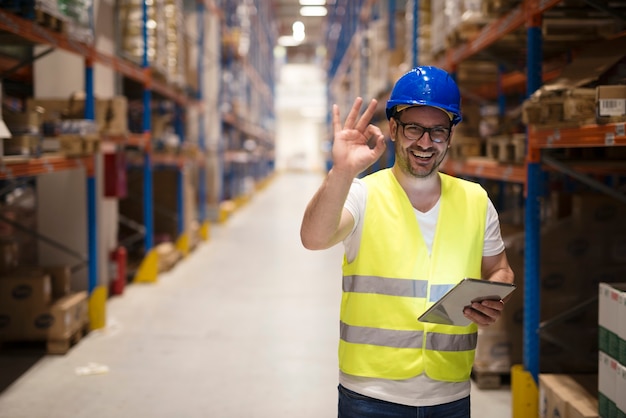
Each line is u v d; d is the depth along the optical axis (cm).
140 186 869
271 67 3219
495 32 423
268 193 2269
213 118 1356
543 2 330
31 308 471
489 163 438
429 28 668
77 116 549
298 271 837
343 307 201
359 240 194
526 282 351
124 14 718
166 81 840
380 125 998
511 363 402
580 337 401
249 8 1859
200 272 823
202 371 443
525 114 341
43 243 603
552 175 592
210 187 1367
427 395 191
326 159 3369
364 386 193
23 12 401
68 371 440
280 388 411
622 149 369
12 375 431
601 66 297
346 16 1850
